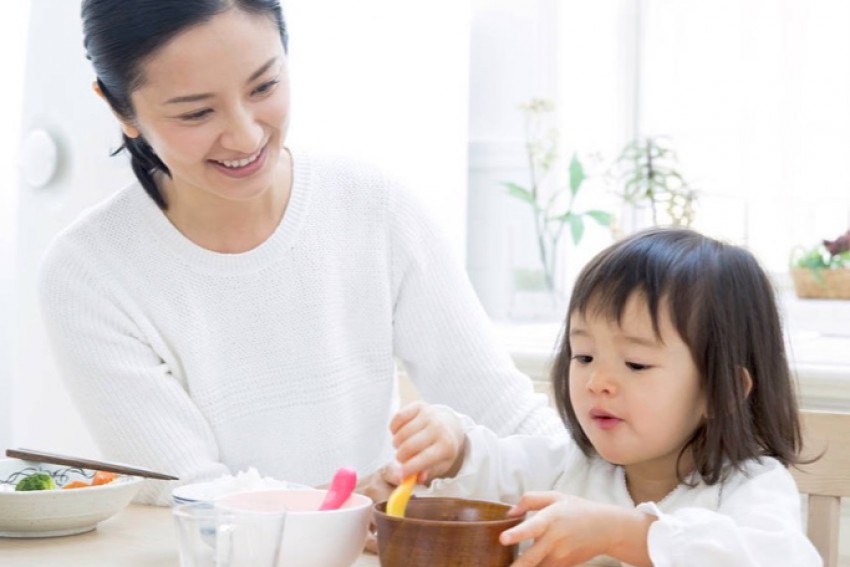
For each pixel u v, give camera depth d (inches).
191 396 57.3
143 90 49.1
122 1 48.1
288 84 51.4
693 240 47.6
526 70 97.1
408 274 60.7
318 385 58.6
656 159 93.2
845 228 88.6
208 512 34.0
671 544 37.9
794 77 89.4
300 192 58.7
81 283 56.6
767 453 48.2
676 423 45.5
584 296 46.4
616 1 95.4
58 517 44.2
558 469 51.8
